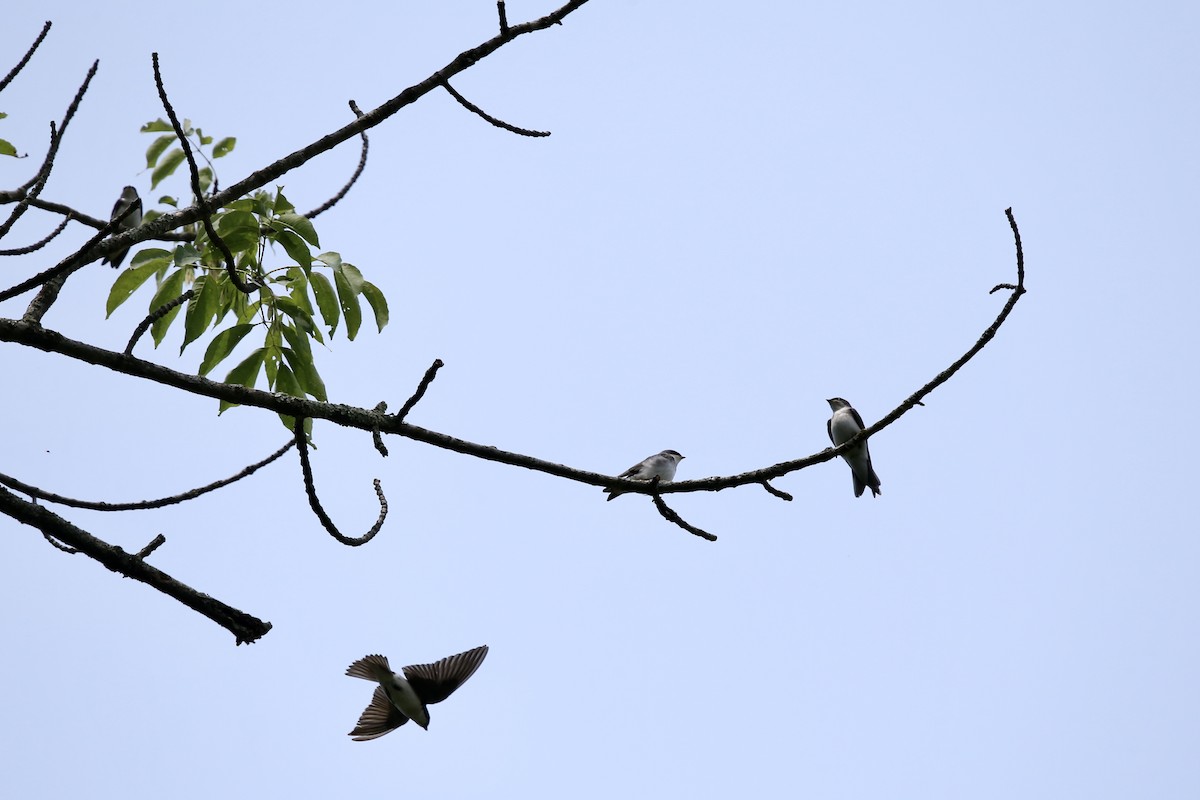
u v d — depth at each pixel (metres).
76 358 9.20
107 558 8.00
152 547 8.28
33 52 10.05
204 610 8.10
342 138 10.62
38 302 9.28
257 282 10.41
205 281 10.20
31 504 7.95
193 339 10.14
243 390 9.48
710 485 10.27
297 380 10.59
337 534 9.48
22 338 8.98
